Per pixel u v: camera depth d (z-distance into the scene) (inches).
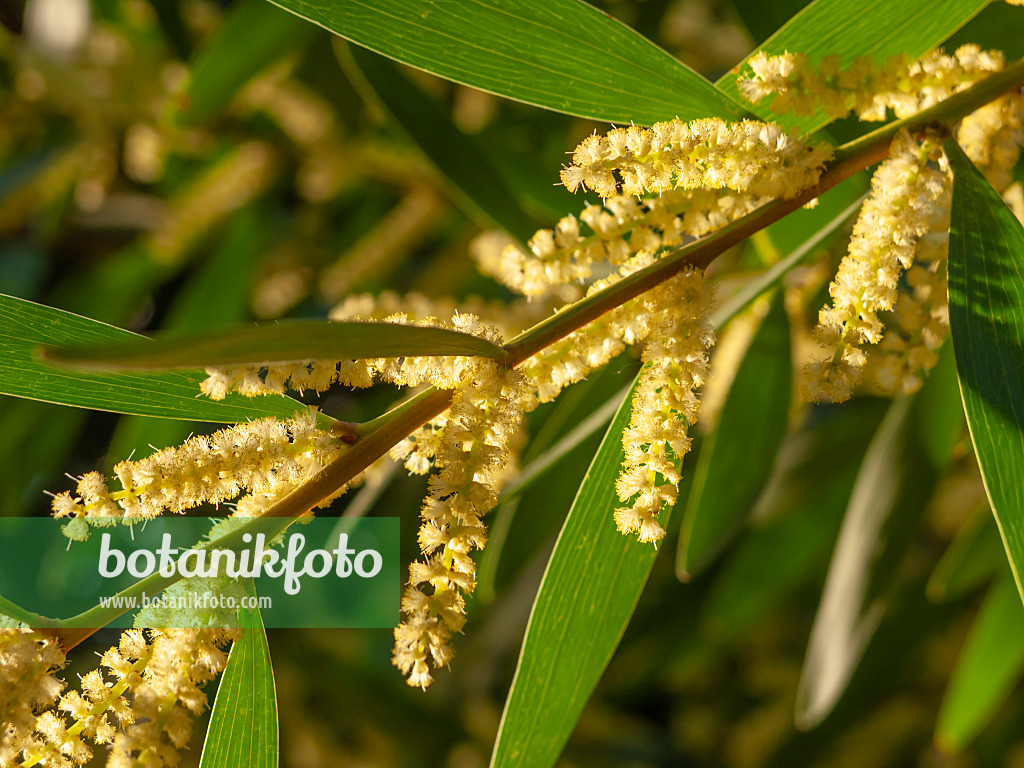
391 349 11.5
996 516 12.2
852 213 15.0
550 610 13.5
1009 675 20.2
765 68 12.8
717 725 31.7
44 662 11.8
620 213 13.1
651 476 12.3
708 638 29.0
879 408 24.1
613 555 13.6
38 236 29.1
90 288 28.6
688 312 12.2
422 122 17.2
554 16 13.0
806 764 28.0
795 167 12.4
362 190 29.1
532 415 18.8
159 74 25.3
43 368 12.9
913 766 28.7
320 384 12.0
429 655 11.9
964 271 12.5
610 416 16.0
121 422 23.4
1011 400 12.3
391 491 24.0
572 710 13.7
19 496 24.8
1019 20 15.6
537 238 13.2
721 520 16.3
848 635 16.6
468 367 12.0
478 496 12.0
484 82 13.3
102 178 26.3
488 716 30.0
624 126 13.7
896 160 12.5
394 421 12.2
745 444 16.4
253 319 28.0
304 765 28.5
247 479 12.1
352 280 25.7
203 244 28.6
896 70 13.0
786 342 16.3
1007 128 13.6
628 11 21.8
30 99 25.0
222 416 13.1
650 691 32.3
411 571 12.0
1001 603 19.8
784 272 15.4
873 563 16.5
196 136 25.5
